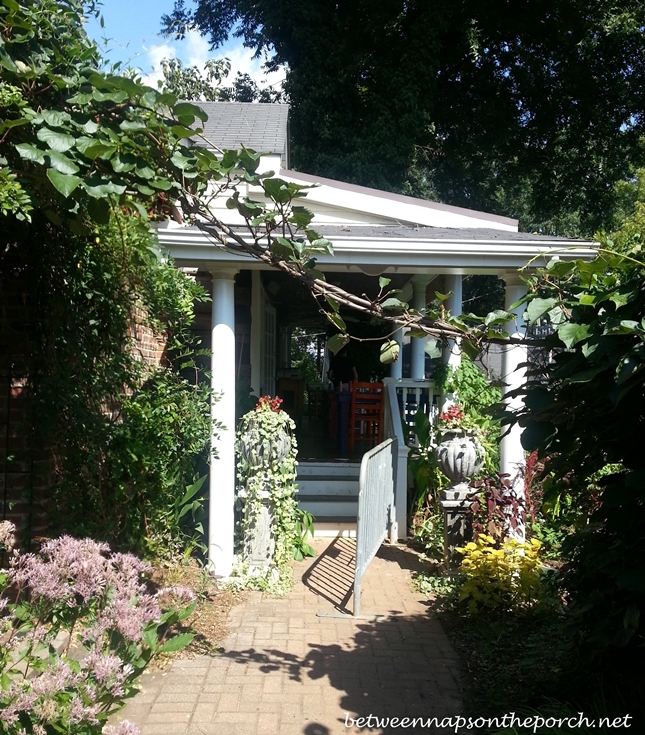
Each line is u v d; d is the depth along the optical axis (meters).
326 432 12.22
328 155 16.59
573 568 3.31
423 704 3.77
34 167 2.91
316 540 7.24
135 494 5.18
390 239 5.62
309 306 11.75
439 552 6.48
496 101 19.59
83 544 2.71
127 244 4.06
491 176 21.39
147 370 5.68
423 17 16.78
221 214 6.93
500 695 3.77
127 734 2.22
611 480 2.87
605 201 20.84
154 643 2.56
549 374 2.81
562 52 19.09
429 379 7.79
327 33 16.86
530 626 4.77
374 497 5.82
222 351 5.81
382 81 16.78
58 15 2.89
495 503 5.54
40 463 4.12
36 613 2.65
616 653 3.18
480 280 21.00
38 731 2.12
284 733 3.44
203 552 6.01
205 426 5.66
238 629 4.81
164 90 3.08
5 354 4.11
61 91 2.78
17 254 4.05
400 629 4.88
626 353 2.26
